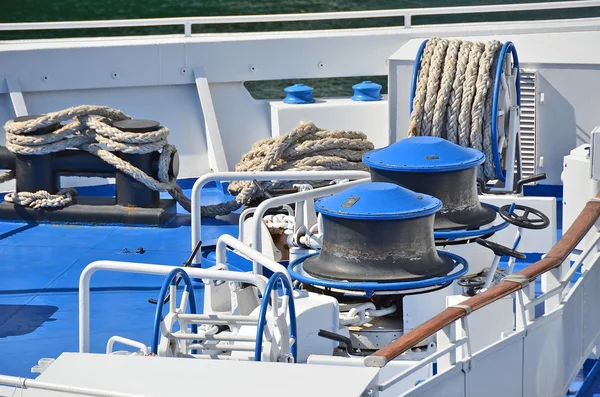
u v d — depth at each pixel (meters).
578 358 18.05
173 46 32.81
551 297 17.09
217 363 12.33
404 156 20.27
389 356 12.30
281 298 17.52
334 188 22.22
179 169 32.78
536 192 30.80
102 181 33.25
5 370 19.30
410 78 31.66
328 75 33.91
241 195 28.91
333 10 83.94
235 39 33.28
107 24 33.47
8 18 84.69
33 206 29.84
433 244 18.55
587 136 30.03
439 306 18.83
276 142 29.16
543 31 33.47
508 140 26.14
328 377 11.87
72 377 11.96
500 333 17.20
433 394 13.45
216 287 19.25
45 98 32.72
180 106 33.56
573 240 17.23
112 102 33.12
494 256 21.39
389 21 83.12
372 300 19.55
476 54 25.06
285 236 25.05
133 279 24.80
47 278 24.86
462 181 20.30
